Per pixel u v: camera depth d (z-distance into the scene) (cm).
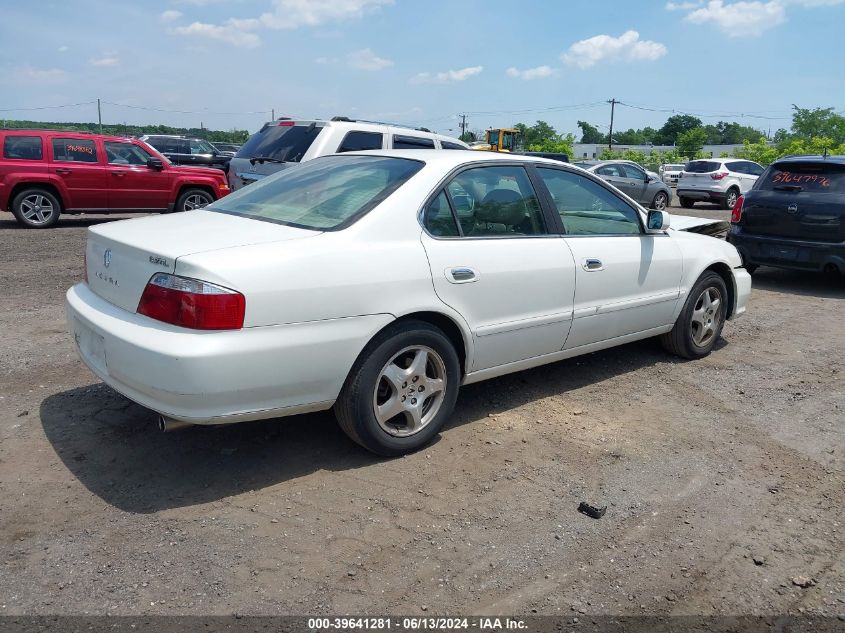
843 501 352
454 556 296
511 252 410
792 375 543
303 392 333
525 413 450
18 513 315
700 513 337
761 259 883
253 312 310
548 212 444
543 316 430
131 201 1302
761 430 436
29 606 257
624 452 399
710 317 573
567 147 5656
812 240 834
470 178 408
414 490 347
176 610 257
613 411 459
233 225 366
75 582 271
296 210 383
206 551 292
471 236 398
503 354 419
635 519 329
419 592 273
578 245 452
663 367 552
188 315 303
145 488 340
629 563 296
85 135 1258
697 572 292
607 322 480
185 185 1352
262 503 330
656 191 2000
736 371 548
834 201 816
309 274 326
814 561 302
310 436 402
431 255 372
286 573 280
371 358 351
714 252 564
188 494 336
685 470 379
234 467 363
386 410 366
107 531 304
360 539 305
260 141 1018
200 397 304
